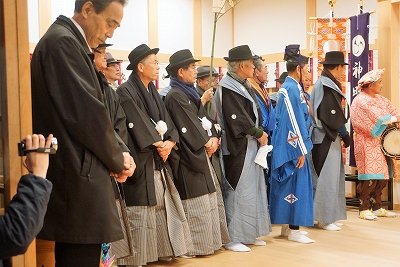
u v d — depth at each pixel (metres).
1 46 1.78
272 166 4.11
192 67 3.72
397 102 5.62
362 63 5.47
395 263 3.46
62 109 1.84
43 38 1.94
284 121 4.05
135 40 6.85
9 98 1.77
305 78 4.29
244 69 3.91
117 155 1.93
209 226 3.64
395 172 5.33
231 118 3.82
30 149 1.44
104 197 1.88
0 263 1.45
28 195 1.33
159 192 3.38
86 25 2.01
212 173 3.83
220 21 8.10
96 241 1.85
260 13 7.92
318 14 7.21
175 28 7.39
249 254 3.74
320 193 4.64
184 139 3.54
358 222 4.96
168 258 3.54
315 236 4.35
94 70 1.96
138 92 3.29
